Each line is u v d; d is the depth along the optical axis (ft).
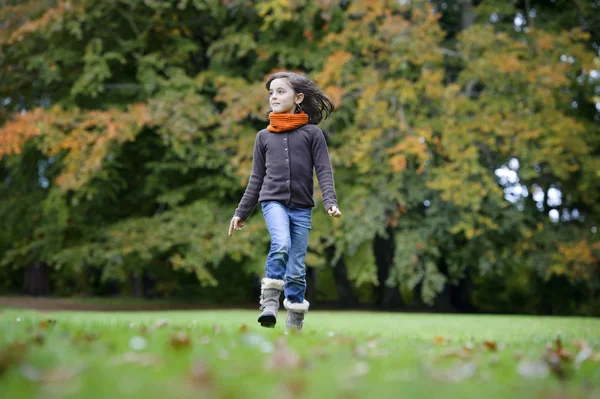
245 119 54.54
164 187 53.78
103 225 54.49
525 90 50.24
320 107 15.51
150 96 53.31
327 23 52.60
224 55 53.67
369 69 48.85
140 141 54.85
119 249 49.32
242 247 48.42
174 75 52.19
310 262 49.57
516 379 6.97
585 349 10.57
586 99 57.62
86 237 53.72
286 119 14.56
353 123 53.47
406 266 49.42
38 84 54.44
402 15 52.26
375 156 49.32
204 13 55.21
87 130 51.44
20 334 9.71
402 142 43.70
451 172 46.09
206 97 54.75
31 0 51.19
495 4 57.11
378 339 12.53
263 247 53.21
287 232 13.80
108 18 52.70
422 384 6.21
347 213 48.47
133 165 57.47
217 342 9.59
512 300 72.90
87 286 77.97
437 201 50.37
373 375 6.82
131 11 52.75
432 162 50.62
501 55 47.39
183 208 52.06
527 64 48.57
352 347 9.81
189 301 66.39
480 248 52.16
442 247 54.39
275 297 13.56
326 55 52.70
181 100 50.31
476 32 49.52
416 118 50.11
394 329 22.21
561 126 47.88
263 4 48.11
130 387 5.36
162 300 66.33
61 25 48.75
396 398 5.47
